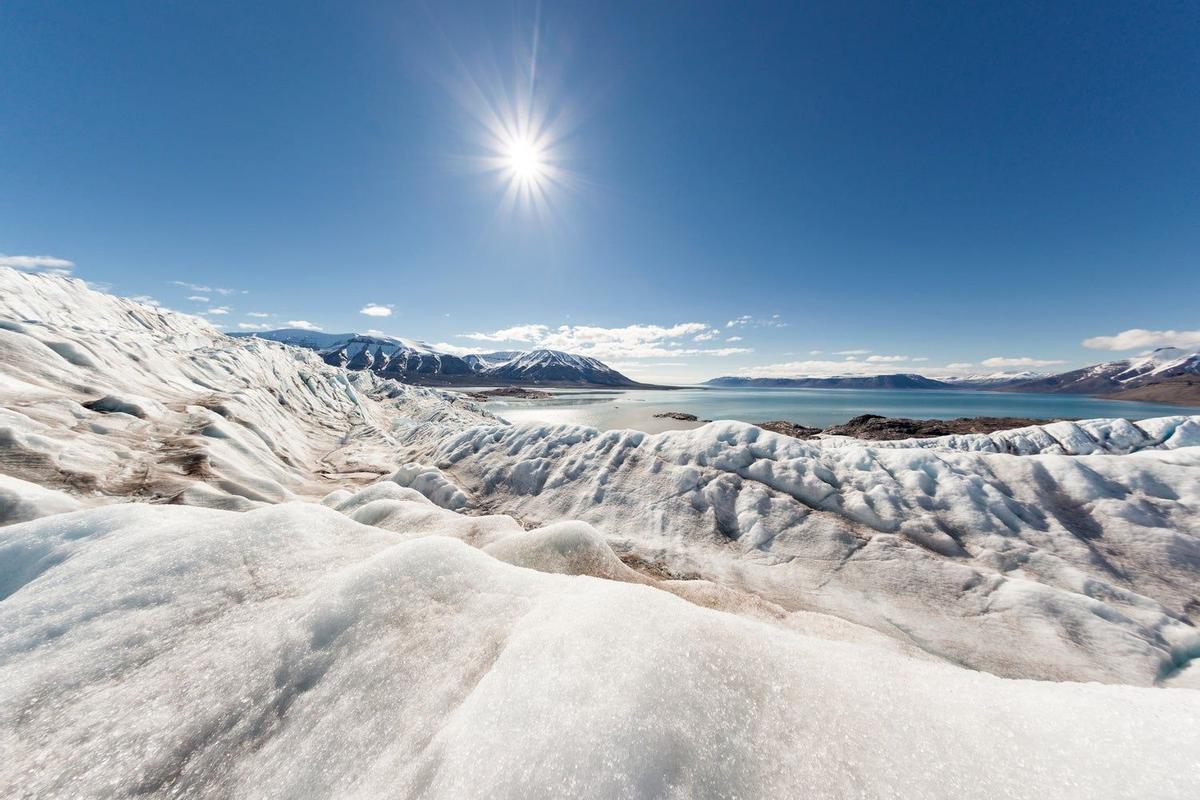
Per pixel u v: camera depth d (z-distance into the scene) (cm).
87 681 382
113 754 328
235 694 374
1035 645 1043
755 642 424
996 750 302
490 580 532
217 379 3906
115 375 2852
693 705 340
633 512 1719
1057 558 1305
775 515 1598
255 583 512
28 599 470
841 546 1432
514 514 1852
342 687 381
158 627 440
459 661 411
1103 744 294
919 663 435
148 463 1864
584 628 419
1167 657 984
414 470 2203
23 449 1570
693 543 1534
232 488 1888
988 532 1428
